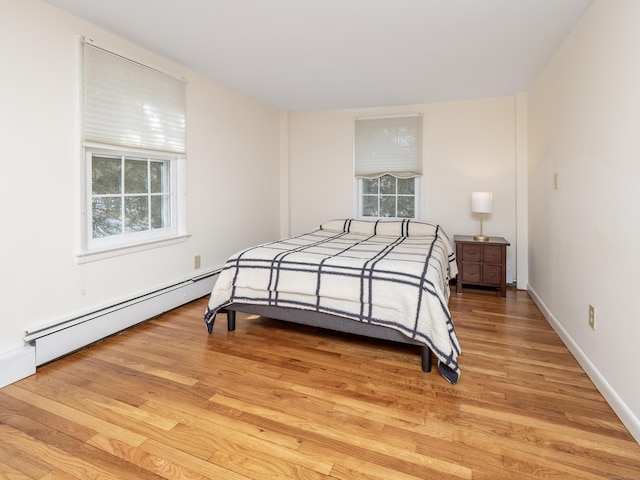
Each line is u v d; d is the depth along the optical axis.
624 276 1.61
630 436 1.50
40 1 2.06
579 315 2.18
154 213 3.06
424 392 1.86
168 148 3.01
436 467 1.34
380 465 1.35
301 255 2.60
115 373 2.04
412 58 2.91
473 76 3.34
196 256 3.43
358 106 4.51
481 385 1.93
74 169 2.29
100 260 2.50
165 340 2.53
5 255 1.95
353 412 1.68
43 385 1.90
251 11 2.20
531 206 3.62
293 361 2.22
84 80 2.31
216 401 1.77
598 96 1.91
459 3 2.09
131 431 1.54
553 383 1.94
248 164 4.18
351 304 2.27
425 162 4.35
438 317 2.00
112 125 2.51
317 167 4.85
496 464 1.35
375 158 4.54
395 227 3.93
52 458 1.38
